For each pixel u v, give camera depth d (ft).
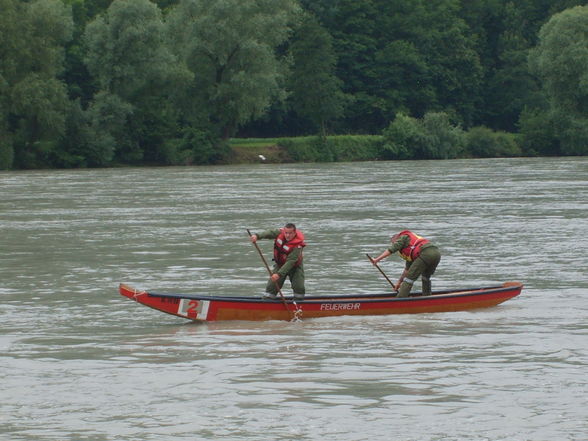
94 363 106.93
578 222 266.77
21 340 119.34
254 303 128.88
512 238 229.45
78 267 186.91
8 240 234.99
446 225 262.88
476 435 81.92
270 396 93.50
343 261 193.67
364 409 89.15
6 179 559.79
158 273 178.29
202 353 111.34
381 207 328.29
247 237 239.91
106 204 355.36
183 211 319.68
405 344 115.24
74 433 83.20
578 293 151.33
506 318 131.44
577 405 89.81
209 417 87.20
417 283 163.94
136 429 84.12
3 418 87.30
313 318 131.13
